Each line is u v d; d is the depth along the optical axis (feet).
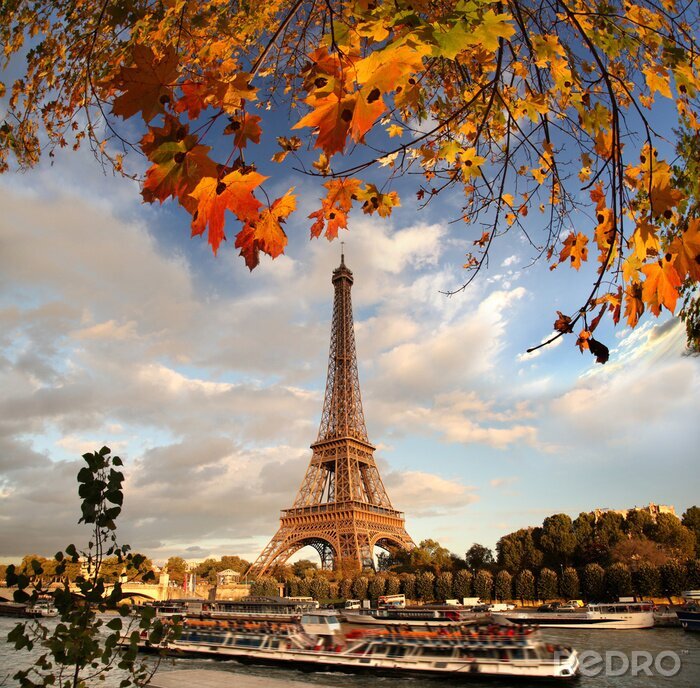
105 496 26.32
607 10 14.94
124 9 15.38
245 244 13.57
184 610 250.78
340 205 16.69
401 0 11.06
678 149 15.88
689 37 15.48
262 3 16.46
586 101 15.20
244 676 106.93
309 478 458.09
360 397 526.16
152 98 10.10
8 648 169.68
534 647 145.28
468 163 16.69
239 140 10.65
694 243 11.94
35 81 19.76
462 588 385.91
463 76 19.85
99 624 26.32
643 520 404.77
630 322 12.71
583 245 17.06
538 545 420.77
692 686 129.70
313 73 10.48
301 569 637.30
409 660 157.38
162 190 10.24
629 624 250.57
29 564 25.85
